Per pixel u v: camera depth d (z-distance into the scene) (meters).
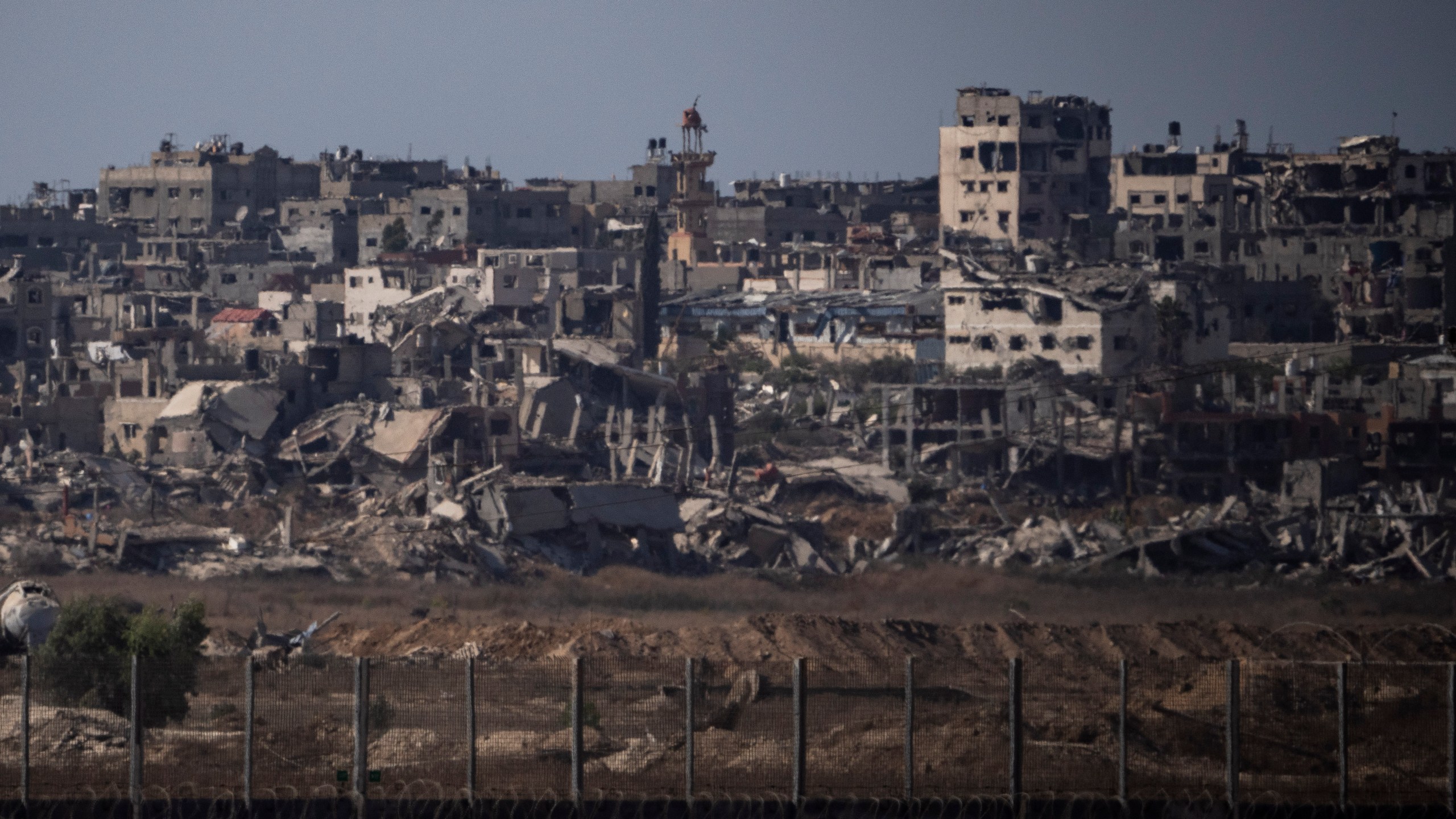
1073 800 139.12
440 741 153.88
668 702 173.50
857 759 149.38
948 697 179.00
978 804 138.00
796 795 136.88
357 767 135.75
